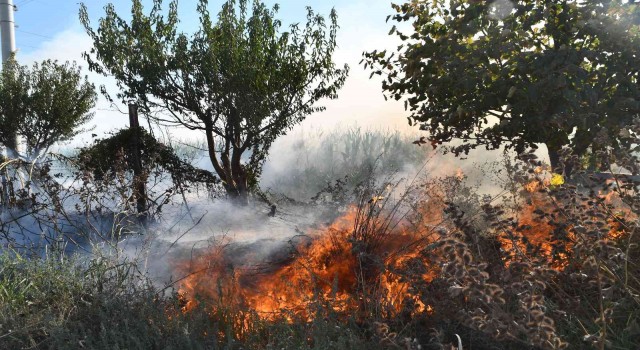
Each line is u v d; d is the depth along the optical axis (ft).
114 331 12.94
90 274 16.24
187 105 42.91
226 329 13.62
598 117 20.21
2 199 25.67
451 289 9.12
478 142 24.57
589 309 12.15
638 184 12.44
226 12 43.16
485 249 12.92
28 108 55.88
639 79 21.16
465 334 12.49
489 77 22.56
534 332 8.86
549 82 20.43
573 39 22.43
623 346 10.81
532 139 22.58
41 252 19.54
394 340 10.55
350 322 13.35
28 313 14.30
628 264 12.20
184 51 42.57
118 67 42.45
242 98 42.29
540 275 10.02
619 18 21.40
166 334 13.39
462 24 22.67
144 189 31.45
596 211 12.01
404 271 14.28
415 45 24.76
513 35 22.16
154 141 35.76
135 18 43.09
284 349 12.32
